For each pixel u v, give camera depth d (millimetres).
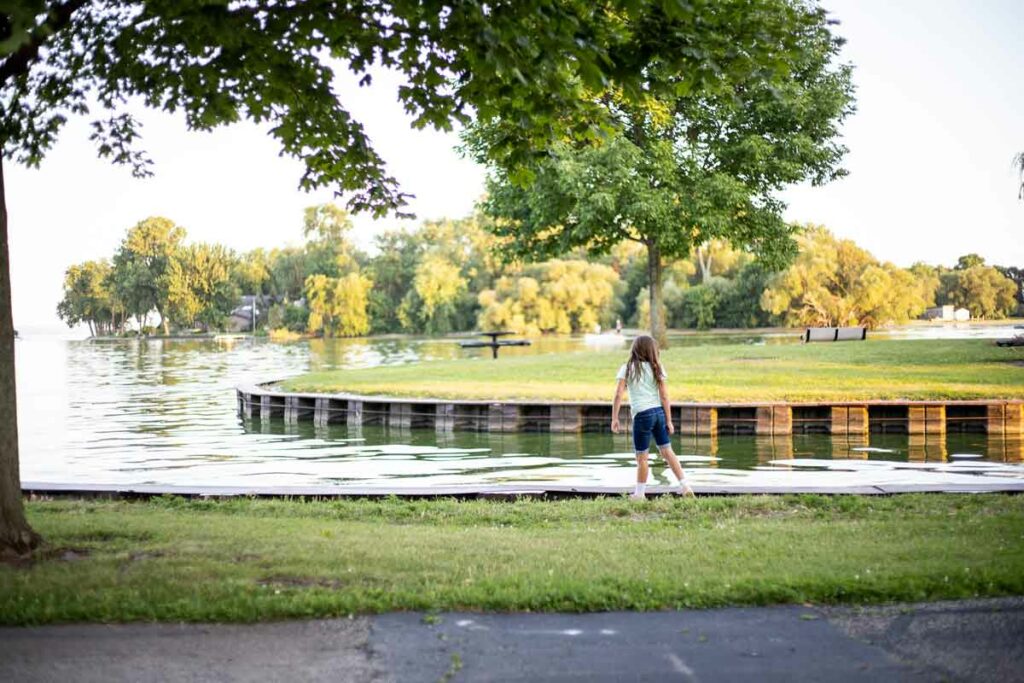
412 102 9844
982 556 7652
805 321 80500
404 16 8781
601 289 93625
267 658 5648
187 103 10352
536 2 7512
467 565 7586
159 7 8609
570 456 19062
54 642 5934
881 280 76375
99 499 11758
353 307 110875
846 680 5258
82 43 10031
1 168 8195
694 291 90688
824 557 7699
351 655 5691
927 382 25906
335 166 10883
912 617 6277
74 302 139875
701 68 8227
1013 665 5434
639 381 11617
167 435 23594
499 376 30344
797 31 8781
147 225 134375
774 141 38438
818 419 22859
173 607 6410
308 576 7277
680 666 5484
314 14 8828
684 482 11516
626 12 8383
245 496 11695
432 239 126250
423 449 20531
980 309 98875
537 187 35625
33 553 8094
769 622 6230
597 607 6551
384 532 9172
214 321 133250
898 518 9766
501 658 5633
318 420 26281
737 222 39094
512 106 9367
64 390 39531
